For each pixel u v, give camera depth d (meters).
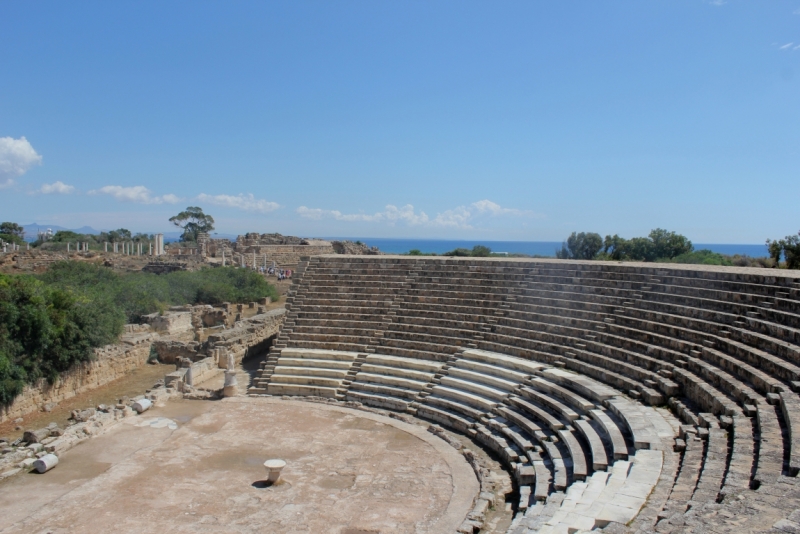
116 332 38.91
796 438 15.13
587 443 21.66
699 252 66.69
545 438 23.25
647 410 22.28
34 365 30.80
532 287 35.75
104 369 36.56
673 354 24.92
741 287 26.84
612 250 75.81
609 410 23.03
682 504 13.37
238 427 27.50
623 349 27.45
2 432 27.67
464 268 39.56
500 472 22.75
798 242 49.34
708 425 19.14
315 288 40.91
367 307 38.56
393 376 32.97
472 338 34.06
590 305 31.91
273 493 20.44
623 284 32.22
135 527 17.84
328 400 32.06
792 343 21.39
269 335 45.50
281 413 29.75
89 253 83.56
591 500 15.70
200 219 160.88
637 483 15.57
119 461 23.16
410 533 17.73
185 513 18.80
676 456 17.69
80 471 22.09
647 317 28.92
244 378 36.97
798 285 24.69
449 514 19.03
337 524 18.23
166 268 79.94
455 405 28.66
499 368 30.39
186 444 25.16
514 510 19.48
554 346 30.38
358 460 23.77
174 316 49.84
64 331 32.62
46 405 31.55
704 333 25.19
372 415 29.64
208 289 63.38
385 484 21.42
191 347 41.41
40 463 21.83
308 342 37.00
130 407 29.17
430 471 22.75
